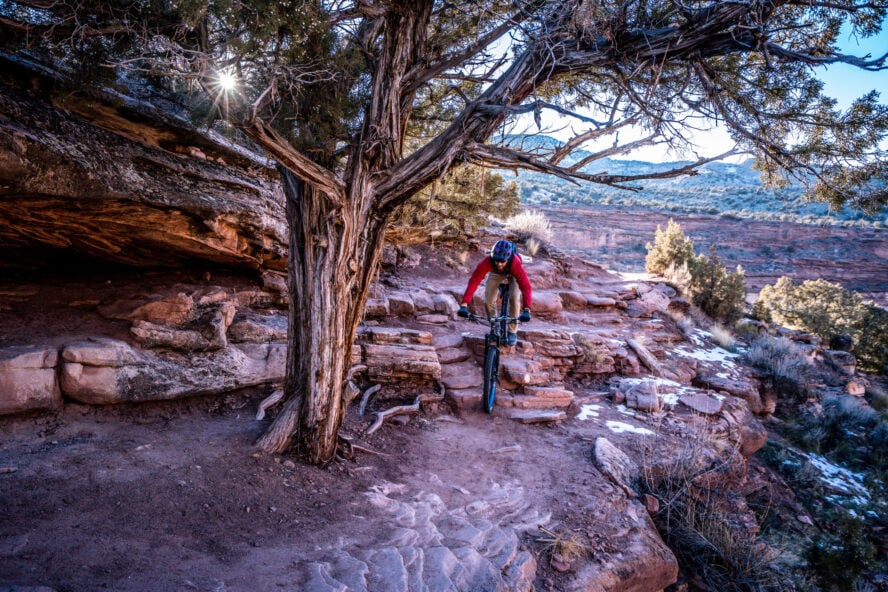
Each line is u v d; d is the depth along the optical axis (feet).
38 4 11.57
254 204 21.33
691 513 17.39
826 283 96.37
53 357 14.73
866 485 29.50
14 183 13.43
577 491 16.60
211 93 11.88
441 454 18.35
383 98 13.99
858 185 14.74
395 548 11.59
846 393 43.24
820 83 15.08
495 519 14.43
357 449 16.90
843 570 18.20
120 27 11.93
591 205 249.55
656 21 14.55
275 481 13.65
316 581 9.73
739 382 31.22
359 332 23.48
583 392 26.53
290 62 12.35
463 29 15.70
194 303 18.92
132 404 16.05
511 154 13.53
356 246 14.76
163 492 11.96
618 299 39.73
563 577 12.59
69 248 18.42
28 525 9.84
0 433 13.42
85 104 15.96
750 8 11.76
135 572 9.03
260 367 19.16
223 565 9.84
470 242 42.04
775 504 24.32
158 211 17.44
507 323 21.97
